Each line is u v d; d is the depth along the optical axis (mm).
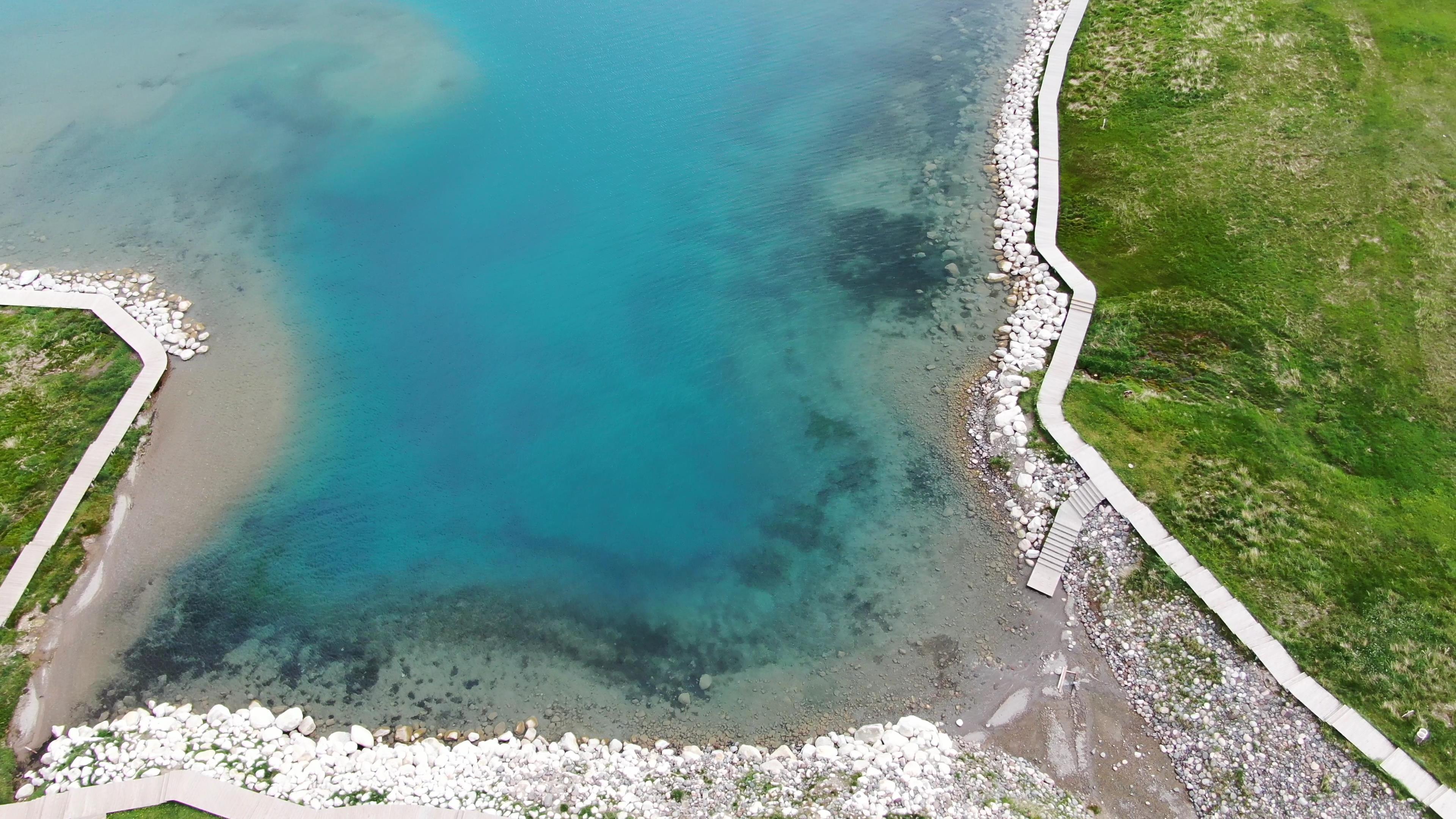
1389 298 34719
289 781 26500
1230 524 29656
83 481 33094
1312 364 33344
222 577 31609
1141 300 36125
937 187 42500
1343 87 42312
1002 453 32812
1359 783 24844
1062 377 34031
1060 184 41000
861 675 28688
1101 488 30953
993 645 28844
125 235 42656
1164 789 25625
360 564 32031
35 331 37875
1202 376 33594
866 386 35750
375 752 27531
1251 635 27500
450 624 30531
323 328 39062
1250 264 36594
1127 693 27359
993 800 25562
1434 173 38438
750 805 25906
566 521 32938
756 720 28031
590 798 26156
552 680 29172
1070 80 45469
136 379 36344
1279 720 26062
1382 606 27594
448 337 38656
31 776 26734
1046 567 29906
